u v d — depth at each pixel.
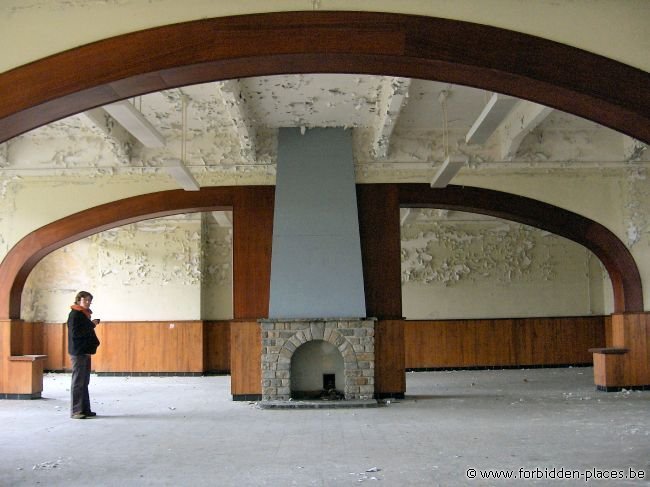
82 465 5.19
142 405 8.70
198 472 4.93
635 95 5.06
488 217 14.19
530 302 14.11
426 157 9.23
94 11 5.01
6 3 5.00
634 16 5.08
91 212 9.41
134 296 13.74
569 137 9.32
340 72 5.33
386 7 5.05
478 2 5.07
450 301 14.02
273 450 5.67
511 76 5.11
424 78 5.36
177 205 9.27
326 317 8.55
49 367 13.92
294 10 5.02
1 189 9.55
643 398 8.73
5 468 5.11
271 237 9.15
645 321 9.57
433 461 5.16
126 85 5.11
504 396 9.15
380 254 9.08
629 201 9.55
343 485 4.49
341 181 8.98
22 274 9.70
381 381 8.90
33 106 4.93
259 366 8.99
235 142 9.28
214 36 5.00
